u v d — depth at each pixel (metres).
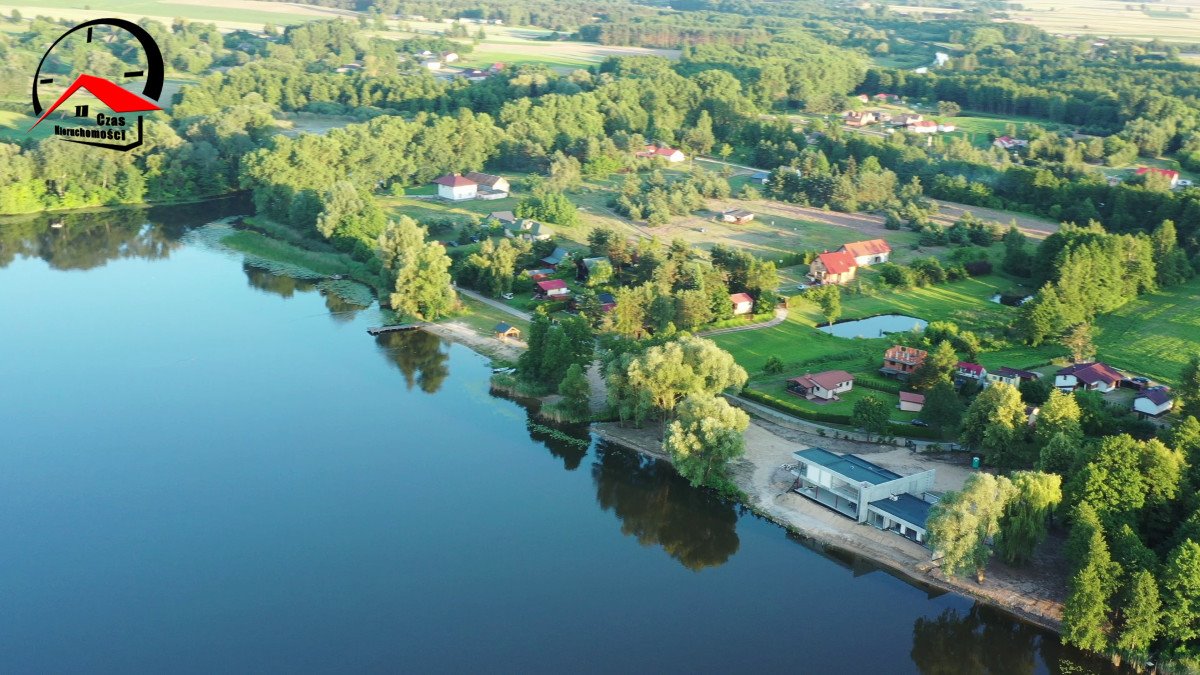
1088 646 120.44
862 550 143.00
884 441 173.12
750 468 165.62
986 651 124.00
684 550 145.88
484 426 183.00
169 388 195.00
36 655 121.94
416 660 121.75
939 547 131.75
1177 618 116.69
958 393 187.75
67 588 134.25
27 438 173.12
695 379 174.88
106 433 175.88
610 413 185.50
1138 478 133.38
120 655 122.19
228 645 124.00
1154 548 131.88
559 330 194.38
